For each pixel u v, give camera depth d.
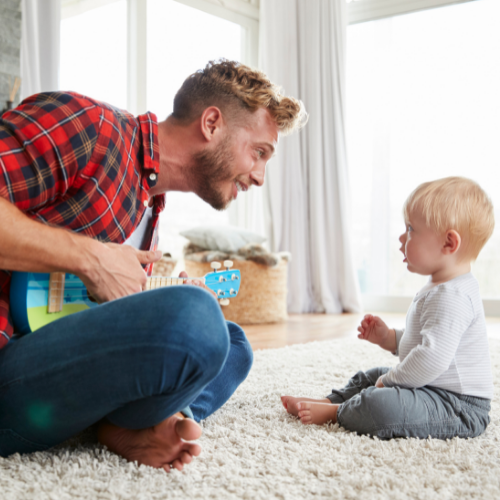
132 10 3.37
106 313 0.79
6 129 0.83
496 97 3.76
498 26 3.75
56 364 0.78
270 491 0.80
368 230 4.17
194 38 3.83
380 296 4.11
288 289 4.05
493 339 2.53
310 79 4.06
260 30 4.03
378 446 1.01
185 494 0.78
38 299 0.96
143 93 3.38
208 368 0.78
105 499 0.75
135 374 0.77
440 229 1.18
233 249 3.29
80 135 0.88
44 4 2.61
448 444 1.04
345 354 2.09
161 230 3.76
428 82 3.95
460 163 3.87
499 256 3.75
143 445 0.88
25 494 0.74
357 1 4.13
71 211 0.91
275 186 4.01
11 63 2.37
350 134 4.20
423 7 3.90
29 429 0.84
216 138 1.10
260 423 1.16
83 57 3.14
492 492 0.80
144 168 1.04
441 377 1.13
